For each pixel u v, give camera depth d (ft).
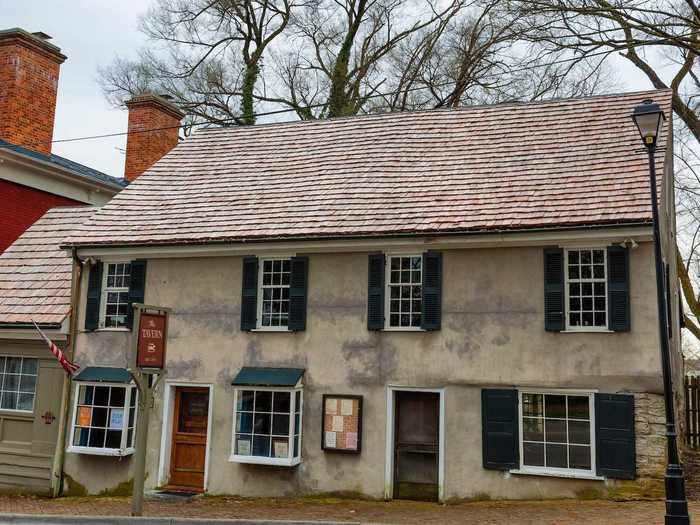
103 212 55.88
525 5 76.28
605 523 34.68
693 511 36.73
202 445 50.21
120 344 52.06
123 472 50.39
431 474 45.21
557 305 42.88
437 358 45.21
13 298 55.72
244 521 34.65
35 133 69.62
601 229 41.86
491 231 43.88
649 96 53.36
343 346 47.34
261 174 57.26
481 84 95.09
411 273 47.21
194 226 52.06
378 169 53.88
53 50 71.56
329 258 48.70
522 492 42.29
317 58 107.96
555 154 50.06
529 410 43.19
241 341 49.65
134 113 77.51
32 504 47.03
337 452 46.14
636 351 41.16
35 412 52.90
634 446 40.22
